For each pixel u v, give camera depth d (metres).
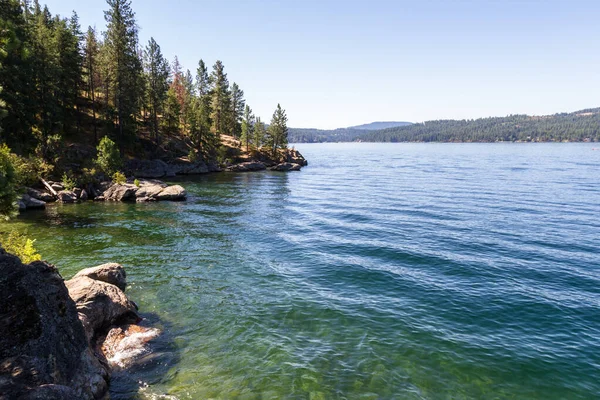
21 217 33.28
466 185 61.72
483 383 10.66
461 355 12.08
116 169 53.25
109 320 12.45
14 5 41.31
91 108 73.31
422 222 33.28
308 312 15.23
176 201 45.62
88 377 8.56
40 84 51.62
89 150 57.72
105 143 51.66
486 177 74.38
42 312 7.99
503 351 12.35
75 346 8.72
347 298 16.72
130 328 12.76
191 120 88.50
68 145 55.88
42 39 54.12
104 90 74.19
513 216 35.66
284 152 117.50
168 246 24.97
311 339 13.01
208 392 9.85
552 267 20.92
